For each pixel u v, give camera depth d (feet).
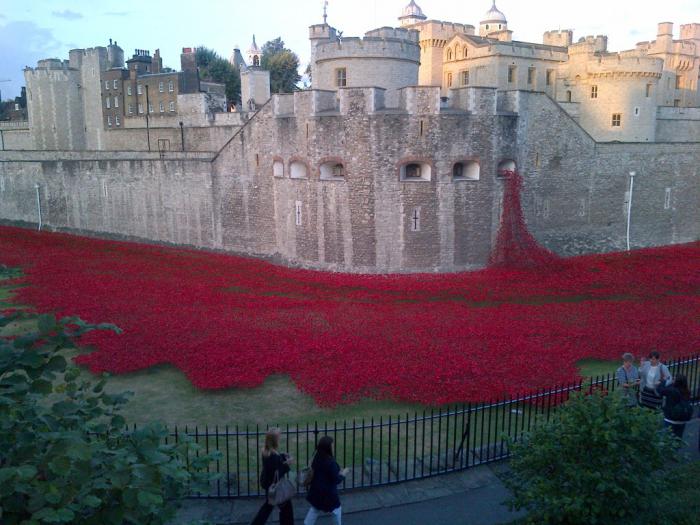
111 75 216.95
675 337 65.21
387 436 44.73
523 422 41.32
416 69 110.73
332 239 101.65
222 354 59.41
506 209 102.17
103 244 132.87
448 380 52.70
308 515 30.81
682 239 131.95
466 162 98.63
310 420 48.08
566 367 56.13
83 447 16.67
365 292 87.61
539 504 29.22
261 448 43.01
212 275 98.99
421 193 96.73
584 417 28.55
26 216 159.33
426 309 77.61
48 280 92.99
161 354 60.44
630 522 27.66
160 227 133.39
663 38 208.44
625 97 152.25
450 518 33.60
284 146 105.60
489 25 227.81
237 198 117.50
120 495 17.74
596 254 116.57
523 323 70.18
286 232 108.58
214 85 229.25
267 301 81.35
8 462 17.26
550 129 106.73
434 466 39.11
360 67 105.40
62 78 216.95
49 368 18.81
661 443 27.78
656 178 124.16
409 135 94.89
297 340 63.46
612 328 68.59
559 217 111.86
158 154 155.02
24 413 18.69
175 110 205.05
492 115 97.71
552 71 164.14
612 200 119.03
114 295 83.25
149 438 19.26
